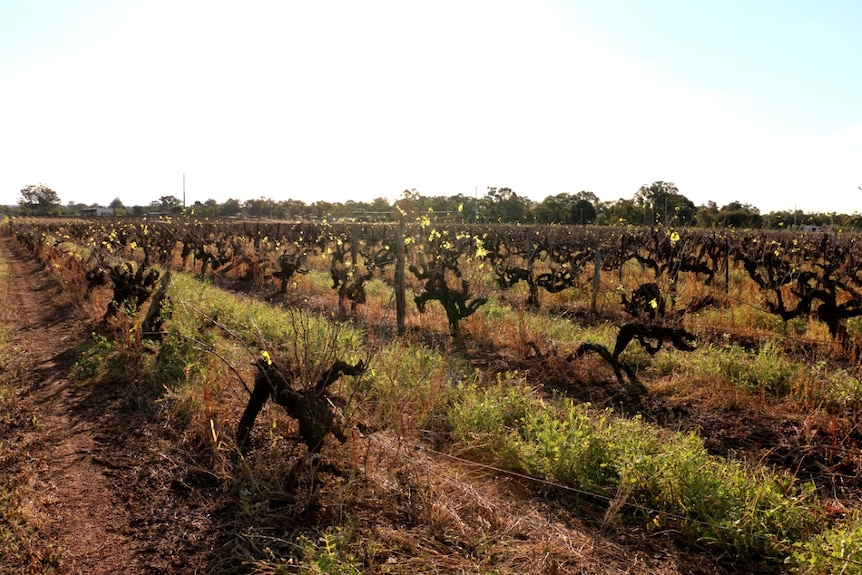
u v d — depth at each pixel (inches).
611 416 263.4
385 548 157.8
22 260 1076.5
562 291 566.6
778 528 164.7
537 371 327.0
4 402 272.5
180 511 181.9
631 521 176.7
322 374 200.1
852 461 209.2
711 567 155.3
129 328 358.0
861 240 753.0
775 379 285.6
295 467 186.9
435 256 585.6
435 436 229.1
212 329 360.5
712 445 232.7
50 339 411.5
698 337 382.3
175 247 1053.2
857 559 139.5
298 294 609.0
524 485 196.2
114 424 251.4
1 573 151.2
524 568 149.0
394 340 372.8
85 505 185.9
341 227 1123.9
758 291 543.2
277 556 157.3
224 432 224.4
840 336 366.0
